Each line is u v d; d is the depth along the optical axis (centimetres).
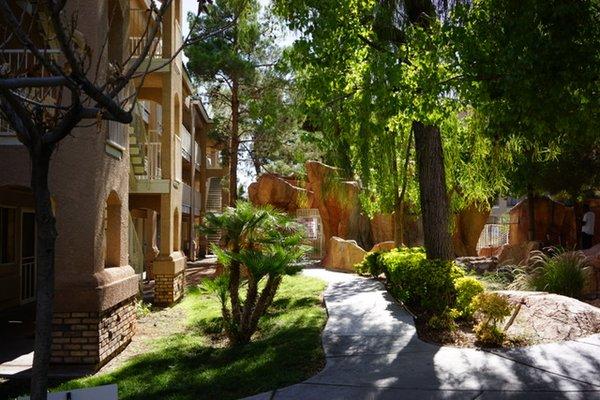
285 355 777
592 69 712
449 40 811
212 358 841
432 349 759
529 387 593
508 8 753
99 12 895
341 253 2094
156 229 2839
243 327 937
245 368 741
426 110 827
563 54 705
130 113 341
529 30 727
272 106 1437
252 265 913
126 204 1074
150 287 1892
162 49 1495
